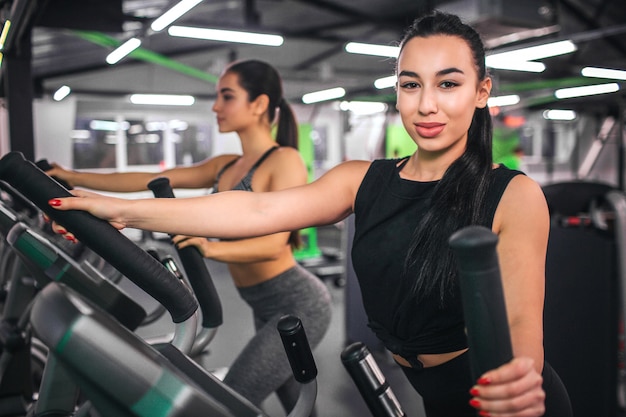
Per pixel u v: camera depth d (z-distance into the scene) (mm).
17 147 2648
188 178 2109
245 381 1677
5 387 1859
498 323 529
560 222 2918
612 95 8812
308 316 1823
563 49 4551
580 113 11320
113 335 517
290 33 7305
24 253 1035
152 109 10219
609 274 1966
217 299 1352
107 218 866
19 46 2621
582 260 1976
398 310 1029
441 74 941
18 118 2648
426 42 950
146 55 8367
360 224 1087
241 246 1609
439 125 957
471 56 958
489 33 6523
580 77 8570
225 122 1897
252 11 5484
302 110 11383
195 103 10469
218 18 7359
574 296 1957
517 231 922
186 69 9305
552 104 9562
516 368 553
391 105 8609
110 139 10086
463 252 505
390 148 8266
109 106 9930
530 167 13492
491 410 567
